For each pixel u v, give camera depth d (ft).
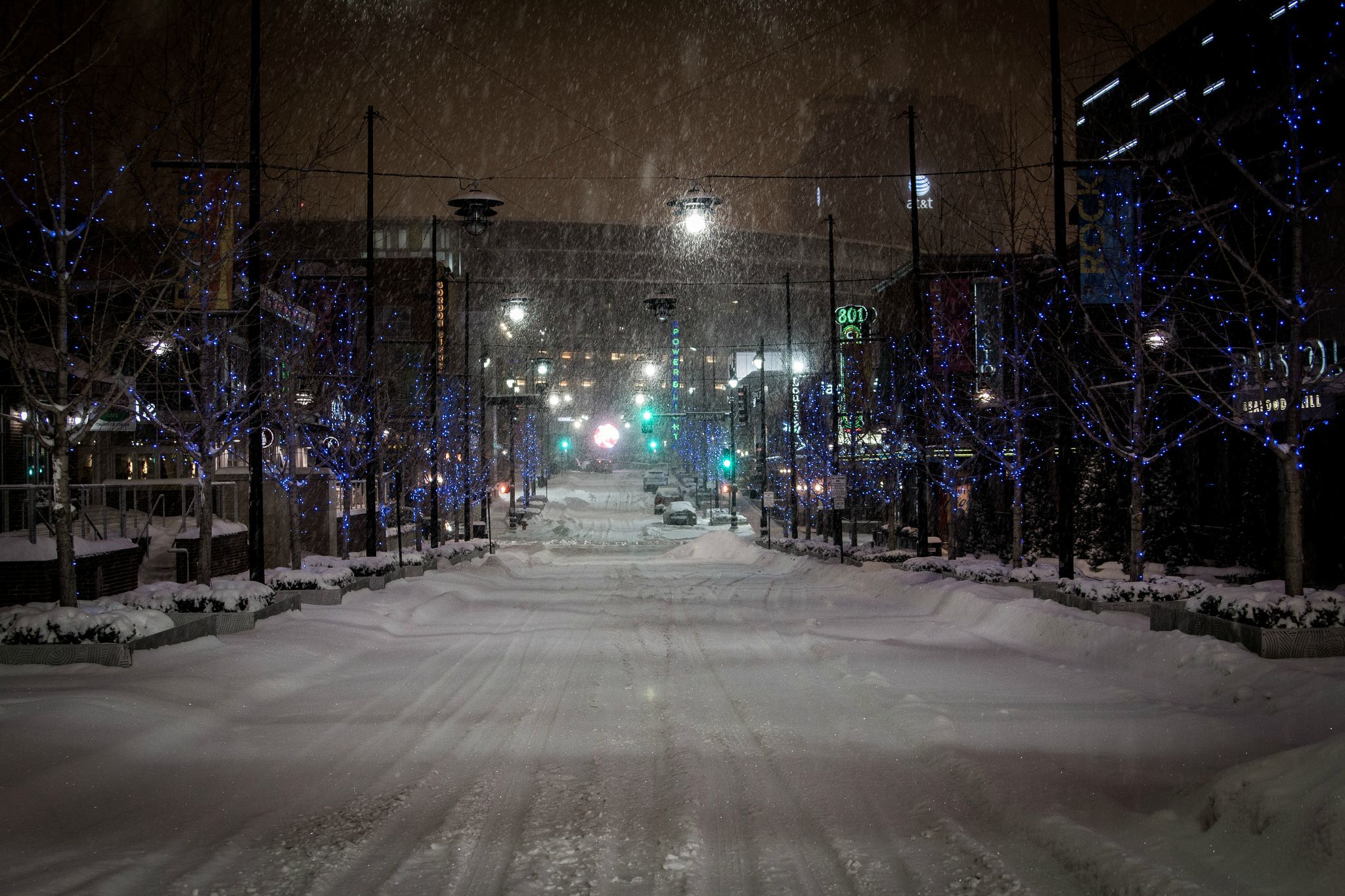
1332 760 18.11
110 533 74.49
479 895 16.96
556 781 24.49
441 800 23.02
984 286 79.51
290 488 69.10
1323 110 63.93
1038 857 18.51
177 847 19.60
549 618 64.69
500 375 256.73
